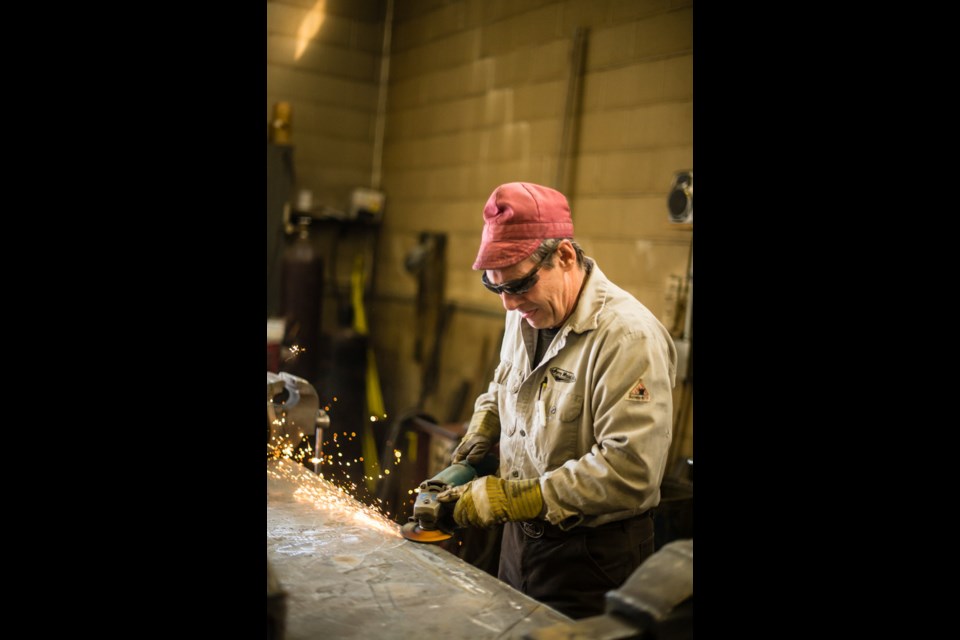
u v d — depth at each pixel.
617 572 1.79
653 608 1.12
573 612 1.78
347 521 1.79
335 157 5.66
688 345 3.28
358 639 1.29
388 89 5.74
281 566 1.54
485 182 4.82
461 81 5.01
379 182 5.81
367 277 5.84
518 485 1.72
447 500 1.73
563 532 1.80
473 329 4.96
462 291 5.08
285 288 5.12
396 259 5.67
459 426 3.91
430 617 1.37
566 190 4.09
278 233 4.94
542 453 1.87
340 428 5.12
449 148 5.13
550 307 1.81
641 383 1.70
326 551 1.62
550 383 1.86
